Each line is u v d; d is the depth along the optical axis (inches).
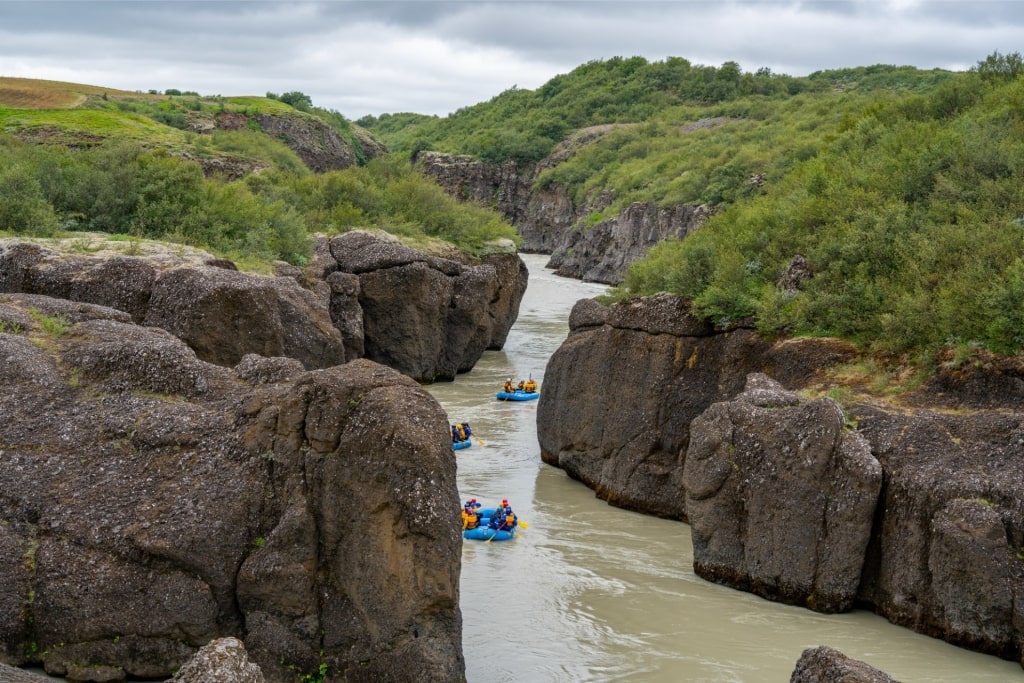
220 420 586.9
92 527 541.6
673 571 747.4
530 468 1042.1
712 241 1072.8
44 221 1307.8
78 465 575.2
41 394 624.1
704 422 736.3
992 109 1259.2
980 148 1042.7
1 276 1060.5
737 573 709.9
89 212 1453.0
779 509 684.7
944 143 1078.4
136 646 528.1
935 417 684.7
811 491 672.4
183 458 569.9
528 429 1219.2
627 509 909.2
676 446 895.7
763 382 780.0
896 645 612.1
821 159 1327.5
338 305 1432.1
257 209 1523.1
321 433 546.9
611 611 672.4
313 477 543.2
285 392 581.9
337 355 1147.3
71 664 530.0
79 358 655.1
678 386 906.7
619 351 958.4
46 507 553.6
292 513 535.2
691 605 681.6
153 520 538.9
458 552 531.5
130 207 1466.5
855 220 967.6
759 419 715.4
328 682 525.7
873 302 844.6
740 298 905.5
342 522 535.5
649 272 1058.1
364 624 527.5
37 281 1036.5
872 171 1107.9
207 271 1032.2
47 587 533.3
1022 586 581.3
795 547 675.4
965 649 602.9
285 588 527.2
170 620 526.6
